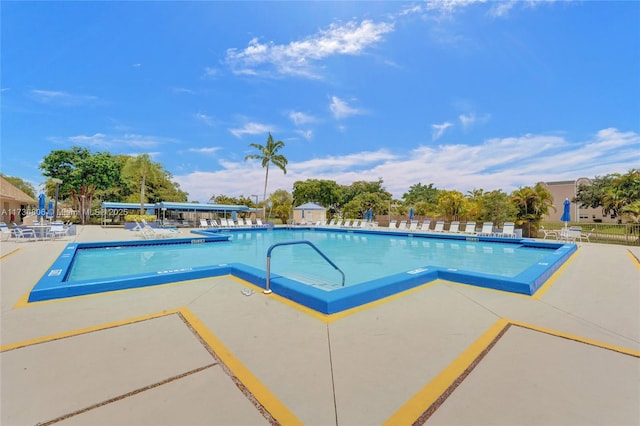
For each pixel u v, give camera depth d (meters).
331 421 1.81
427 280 5.35
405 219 25.81
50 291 4.28
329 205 47.09
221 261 9.83
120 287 4.78
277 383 2.21
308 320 3.51
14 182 46.97
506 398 2.01
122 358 2.57
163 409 1.90
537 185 20.36
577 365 2.45
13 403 1.93
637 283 5.37
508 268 8.60
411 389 2.13
